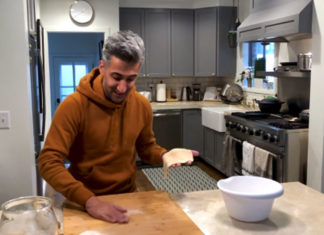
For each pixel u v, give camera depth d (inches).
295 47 157.6
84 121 58.9
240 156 153.3
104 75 54.6
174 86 235.5
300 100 153.2
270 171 126.1
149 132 68.7
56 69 266.5
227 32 213.0
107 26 195.9
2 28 92.4
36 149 113.6
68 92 269.6
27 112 95.9
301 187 65.9
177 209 54.3
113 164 62.6
